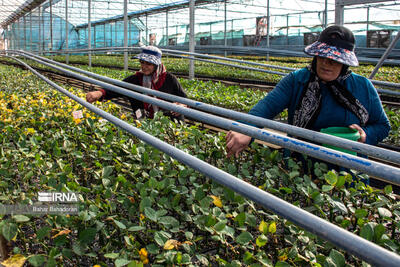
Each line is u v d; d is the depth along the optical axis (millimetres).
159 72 5051
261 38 27438
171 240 1605
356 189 2197
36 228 2111
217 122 1827
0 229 1753
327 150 1322
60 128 3664
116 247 1832
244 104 6297
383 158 1293
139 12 36156
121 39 47094
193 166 1548
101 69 16391
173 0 30109
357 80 2846
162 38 42188
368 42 18609
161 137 3129
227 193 1943
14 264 1713
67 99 5773
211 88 8789
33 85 8523
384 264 875
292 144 1430
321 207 2039
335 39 2521
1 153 2760
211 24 33000
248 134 1635
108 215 1943
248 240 1600
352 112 2838
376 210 2010
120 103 8484
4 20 49812
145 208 1761
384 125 2967
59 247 1891
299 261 1568
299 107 2938
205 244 1899
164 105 2262
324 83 2857
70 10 39562
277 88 3041
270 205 1177
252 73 12883
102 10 38719
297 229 1707
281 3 28328
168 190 2049
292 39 26438
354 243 942
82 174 2672
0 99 6000
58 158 2846
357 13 24281
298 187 2105
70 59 32969
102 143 3213
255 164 2703
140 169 2426
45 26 46750
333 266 1422
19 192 2160
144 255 1601
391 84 4812
